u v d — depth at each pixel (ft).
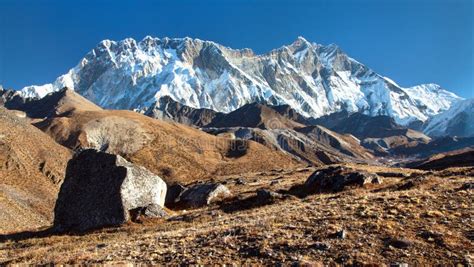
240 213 96.43
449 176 102.68
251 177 307.99
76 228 105.81
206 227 76.23
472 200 65.05
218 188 148.87
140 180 109.70
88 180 111.96
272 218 70.18
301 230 58.59
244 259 48.26
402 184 99.04
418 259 44.01
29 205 260.42
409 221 57.06
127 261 51.19
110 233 92.89
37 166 397.80
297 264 44.24
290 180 223.30
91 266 50.39
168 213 113.29
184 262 49.03
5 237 107.04
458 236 49.57
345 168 129.08
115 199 104.73
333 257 46.37
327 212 69.21
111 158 111.96
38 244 88.48
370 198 77.41
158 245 60.75
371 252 46.88
